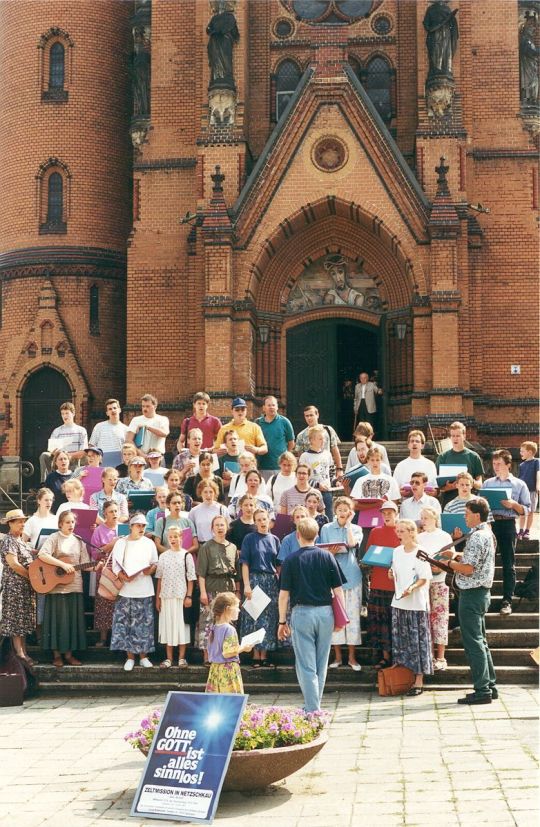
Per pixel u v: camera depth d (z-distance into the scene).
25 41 36.44
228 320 30.78
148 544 17.06
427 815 10.72
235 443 19.91
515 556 19.48
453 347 30.27
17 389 35.31
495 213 32.91
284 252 32.38
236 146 31.91
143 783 11.24
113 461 21.02
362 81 34.06
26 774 12.70
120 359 35.94
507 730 13.66
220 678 12.95
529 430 32.34
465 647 15.25
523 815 10.59
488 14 33.38
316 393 32.78
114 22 36.81
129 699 16.45
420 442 19.55
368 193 31.11
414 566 15.62
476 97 33.22
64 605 17.20
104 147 36.28
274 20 34.34
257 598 15.93
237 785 11.64
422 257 30.88
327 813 10.96
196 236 32.41
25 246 35.91
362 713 14.83
